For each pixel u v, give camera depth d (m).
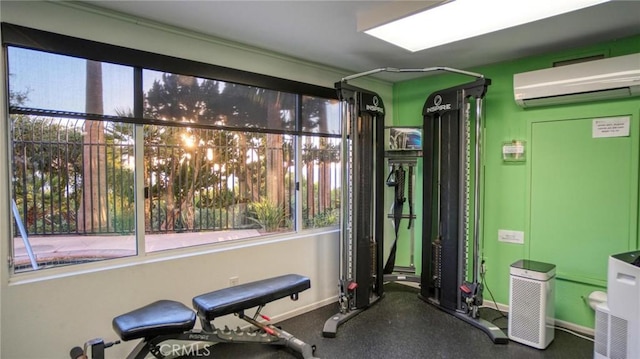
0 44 2.05
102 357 1.96
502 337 2.95
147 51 2.59
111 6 2.35
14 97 2.13
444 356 2.76
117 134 2.57
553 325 2.98
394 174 4.23
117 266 2.49
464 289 3.35
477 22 2.42
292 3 2.32
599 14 2.47
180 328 2.12
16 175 2.21
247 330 2.90
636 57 2.70
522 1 2.10
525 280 2.92
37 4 2.15
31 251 2.28
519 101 3.29
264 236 3.42
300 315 3.55
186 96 2.82
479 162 3.29
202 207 3.03
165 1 2.29
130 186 2.64
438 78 4.15
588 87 2.91
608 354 2.44
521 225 3.50
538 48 3.19
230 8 2.40
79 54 2.30
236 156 3.22
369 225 3.67
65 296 2.28
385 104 4.48
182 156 2.90
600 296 2.97
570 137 3.19
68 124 2.38
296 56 3.46
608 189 3.01
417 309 3.69
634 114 2.87
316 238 3.72
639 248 2.88
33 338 2.18
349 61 3.63
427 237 3.84
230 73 3.03
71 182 2.41
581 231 3.16
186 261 2.79
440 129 3.63
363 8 2.40
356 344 2.95
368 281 3.65
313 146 3.78
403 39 2.73
